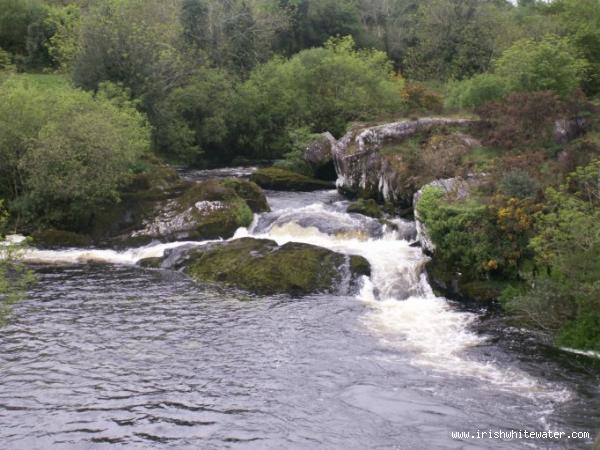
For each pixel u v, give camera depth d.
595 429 11.45
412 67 54.16
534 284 16.77
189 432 11.55
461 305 18.16
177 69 43.00
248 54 51.09
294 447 11.06
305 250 20.75
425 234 20.66
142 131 32.34
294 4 59.16
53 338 15.65
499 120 26.38
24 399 12.69
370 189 28.03
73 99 28.81
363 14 69.44
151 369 14.02
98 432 11.55
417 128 28.23
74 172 25.11
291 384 13.36
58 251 24.19
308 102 45.47
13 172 26.86
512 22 52.91
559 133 25.27
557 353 14.84
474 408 12.31
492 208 18.67
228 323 16.72
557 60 29.83
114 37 38.19
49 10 53.78
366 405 12.48
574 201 16.67
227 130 45.25
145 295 19.02
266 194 30.89
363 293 19.11
